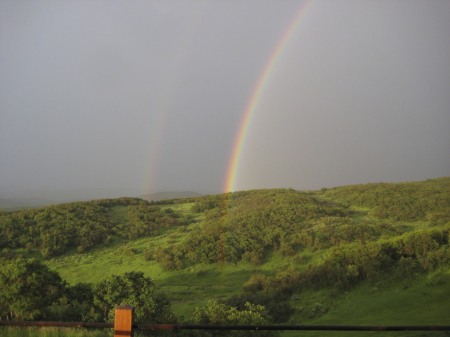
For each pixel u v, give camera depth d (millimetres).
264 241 46750
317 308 27000
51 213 65438
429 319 21766
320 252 42219
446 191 60562
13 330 7984
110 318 18594
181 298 34844
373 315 24516
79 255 52844
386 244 31719
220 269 42938
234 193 81562
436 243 29844
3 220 61344
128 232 59938
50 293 20938
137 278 21297
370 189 69938
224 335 17906
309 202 63125
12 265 20438
